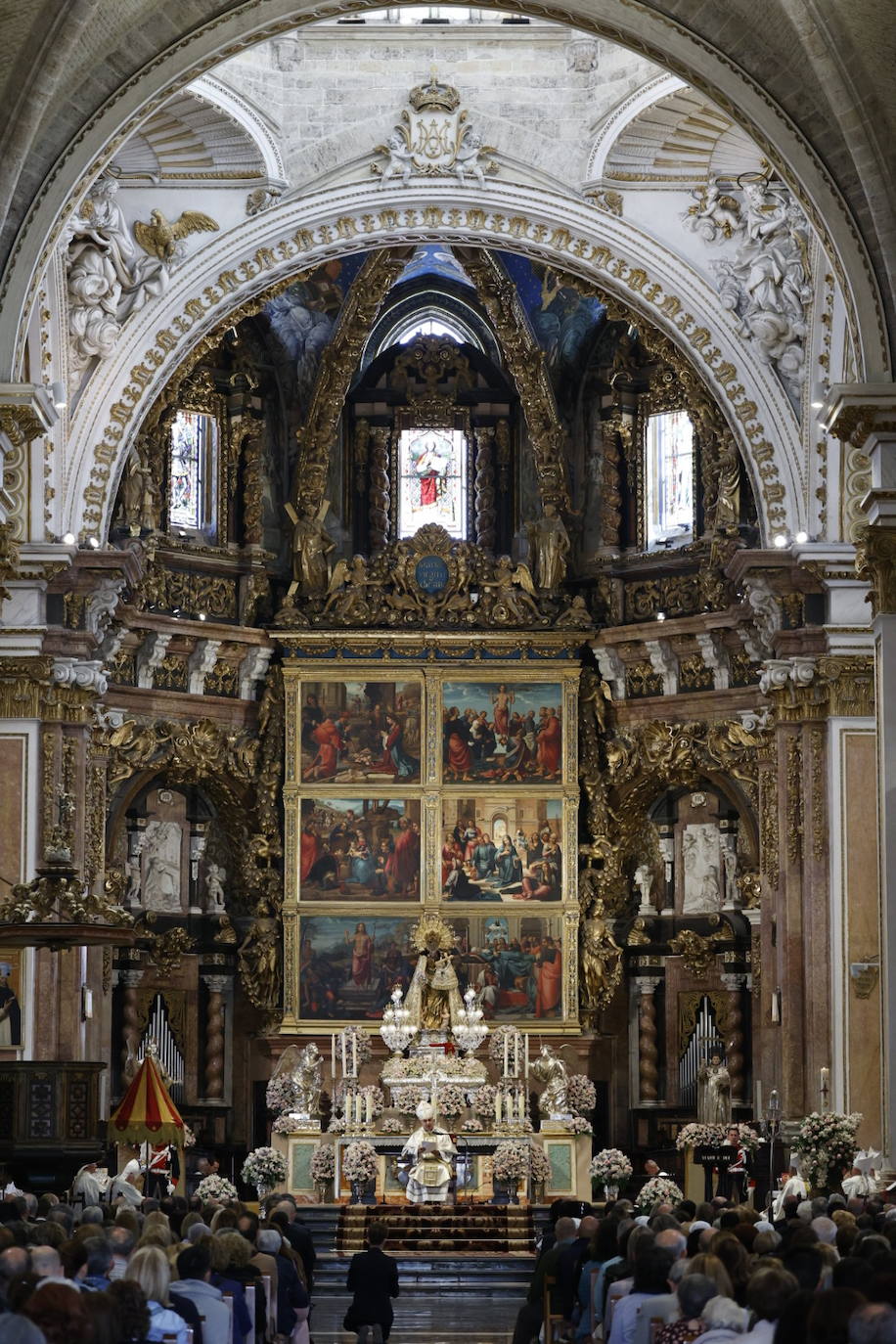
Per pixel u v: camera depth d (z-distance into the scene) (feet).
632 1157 139.64
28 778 118.52
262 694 142.10
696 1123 129.80
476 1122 127.54
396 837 140.05
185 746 136.15
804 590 122.11
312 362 143.95
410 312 151.43
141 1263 42.39
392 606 142.82
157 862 139.03
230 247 123.24
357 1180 120.78
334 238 124.98
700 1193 125.18
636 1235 49.62
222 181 123.13
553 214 123.95
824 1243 45.11
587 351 145.07
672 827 141.69
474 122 123.54
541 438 142.72
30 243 90.99
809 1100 119.24
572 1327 57.16
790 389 123.65
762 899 128.57
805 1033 121.19
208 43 92.68
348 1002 138.31
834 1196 67.97
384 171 123.54
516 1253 113.50
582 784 141.28
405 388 150.51
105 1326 33.71
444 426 150.10
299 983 138.41
